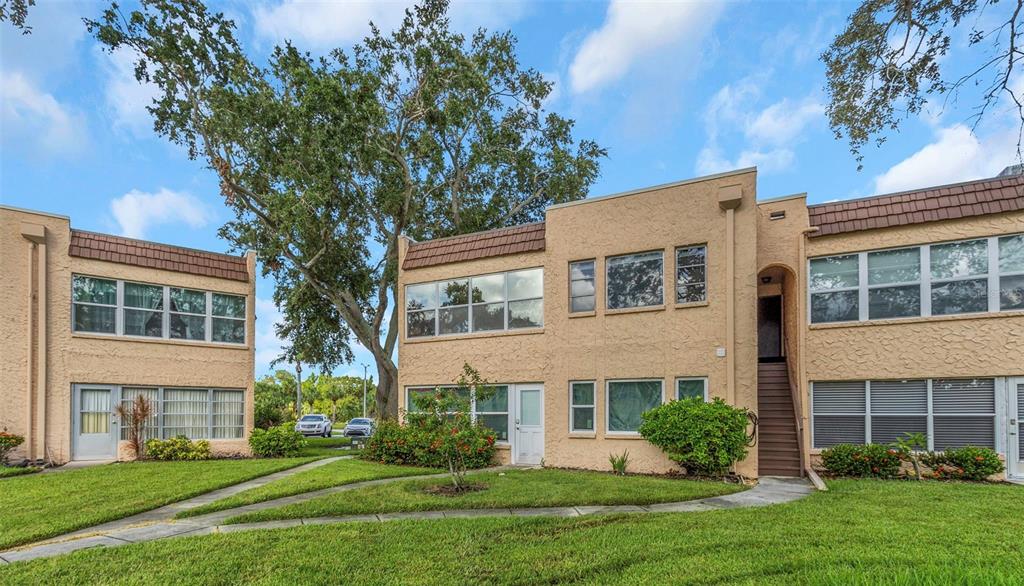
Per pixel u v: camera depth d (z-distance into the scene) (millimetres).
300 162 18938
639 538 6422
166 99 17938
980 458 10594
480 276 15445
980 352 11234
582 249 13789
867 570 5031
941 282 11812
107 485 10219
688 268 12578
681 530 6766
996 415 11055
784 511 7809
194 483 10406
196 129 19172
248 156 19688
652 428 11430
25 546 6387
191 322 16844
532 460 14008
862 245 12609
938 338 11664
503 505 8406
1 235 13719
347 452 18094
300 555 5875
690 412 11117
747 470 11195
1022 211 11008
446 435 9711
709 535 6504
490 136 23031
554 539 6473
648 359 12680
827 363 12719
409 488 9781
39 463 13461
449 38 20594
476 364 15023
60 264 14500
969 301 11516
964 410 11383
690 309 12344
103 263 15188
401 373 16328
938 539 6176
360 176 21062
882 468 11359
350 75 18797
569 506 8469
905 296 12172
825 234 12953
